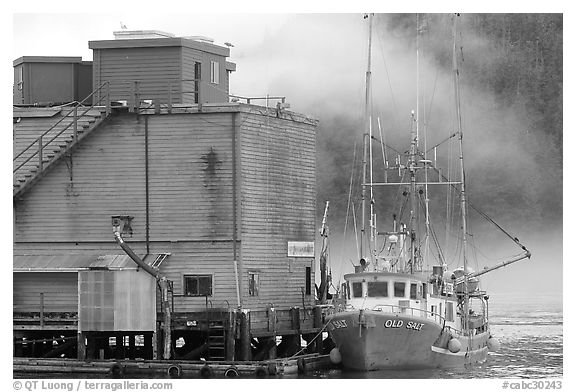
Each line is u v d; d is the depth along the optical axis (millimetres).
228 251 63438
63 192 65188
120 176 64625
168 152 64250
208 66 70250
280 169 66812
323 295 70250
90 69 72938
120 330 62375
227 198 63625
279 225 66625
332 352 62906
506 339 90000
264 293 65125
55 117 66812
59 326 63500
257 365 60188
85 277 63062
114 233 62344
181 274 63656
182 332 65312
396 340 60875
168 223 64000
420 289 62656
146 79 68125
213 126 63906
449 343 64438
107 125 64875
